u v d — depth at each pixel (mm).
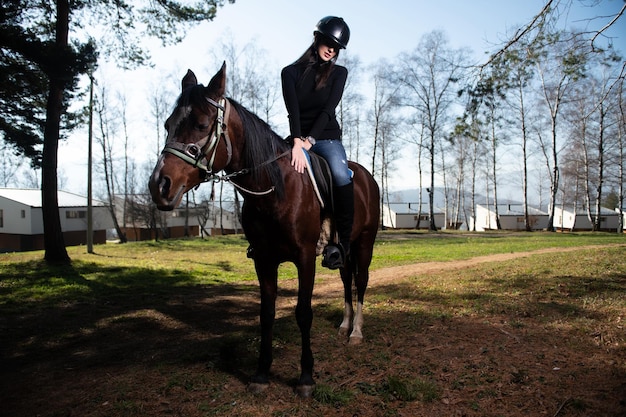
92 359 4113
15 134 10398
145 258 13773
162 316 5914
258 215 2824
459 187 46562
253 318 5691
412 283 7359
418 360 3484
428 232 31938
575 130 33125
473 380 3041
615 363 3184
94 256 14289
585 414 2525
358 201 3805
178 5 12094
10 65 9555
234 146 2678
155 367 3646
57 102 11383
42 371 3809
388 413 2660
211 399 2961
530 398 2756
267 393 3006
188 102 2461
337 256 3160
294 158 2871
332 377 3211
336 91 3188
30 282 8820
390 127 35062
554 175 31531
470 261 11320
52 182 11750
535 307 4883
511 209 54094
